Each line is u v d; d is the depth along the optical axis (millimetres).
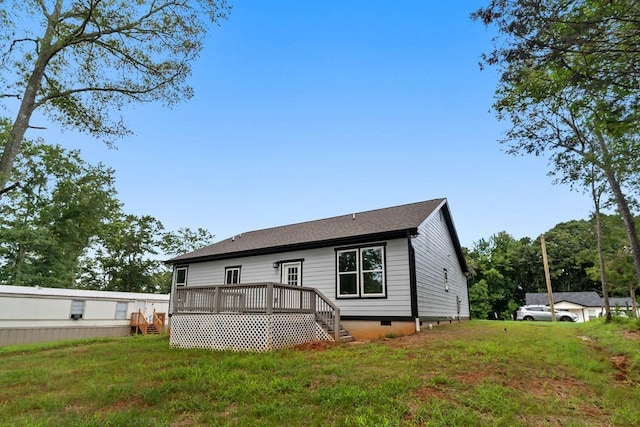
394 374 6035
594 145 11617
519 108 10172
